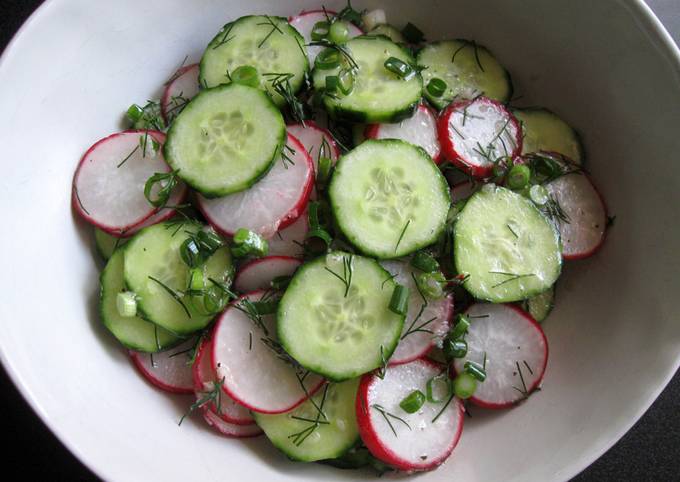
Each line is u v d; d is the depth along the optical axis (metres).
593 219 0.22
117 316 0.20
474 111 0.23
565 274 0.23
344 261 0.20
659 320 0.20
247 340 0.20
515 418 0.21
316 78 0.22
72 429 0.17
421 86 0.22
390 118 0.21
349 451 0.20
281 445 0.20
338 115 0.21
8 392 0.23
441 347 0.21
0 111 0.19
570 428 0.20
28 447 0.23
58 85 0.20
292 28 0.22
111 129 0.22
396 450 0.19
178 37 0.23
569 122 0.23
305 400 0.20
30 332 0.18
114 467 0.17
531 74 0.24
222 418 0.20
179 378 0.20
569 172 0.23
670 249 0.20
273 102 0.21
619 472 0.24
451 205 0.22
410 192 0.21
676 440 0.24
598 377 0.20
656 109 0.21
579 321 0.22
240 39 0.22
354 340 0.19
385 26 0.24
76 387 0.18
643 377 0.20
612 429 0.19
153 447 0.19
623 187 0.22
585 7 0.21
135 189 0.21
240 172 0.20
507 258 0.21
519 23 0.23
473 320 0.21
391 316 0.20
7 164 0.19
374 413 0.19
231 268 0.20
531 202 0.22
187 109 0.21
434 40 0.25
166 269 0.20
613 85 0.22
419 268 0.20
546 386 0.21
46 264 0.20
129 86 0.22
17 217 0.19
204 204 0.21
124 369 0.20
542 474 0.19
